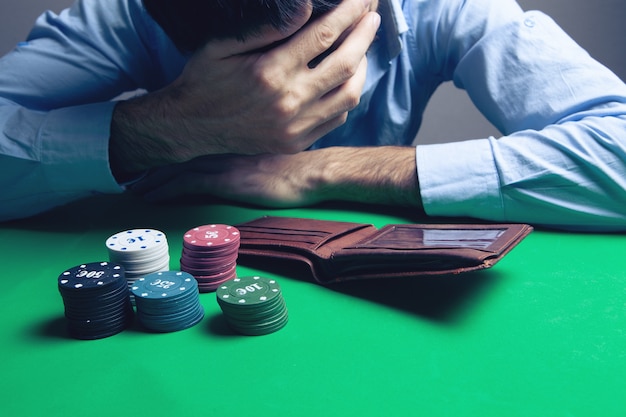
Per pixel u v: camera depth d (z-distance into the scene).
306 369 0.59
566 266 0.80
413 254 0.69
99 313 0.66
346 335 0.65
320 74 0.91
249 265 0.85
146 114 1.01
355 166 1.07
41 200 1.08
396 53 1.27
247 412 0.53
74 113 1.05
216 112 0.95
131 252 0.74
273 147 0.98
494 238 0.73
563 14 2.37
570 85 1.07
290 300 0.74
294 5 0.78
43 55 1.21
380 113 1.39
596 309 0.69
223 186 1.12
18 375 0.60
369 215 1.03
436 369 0.58
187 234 0.79
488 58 1.17
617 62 2.42
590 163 0.91
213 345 0.64
